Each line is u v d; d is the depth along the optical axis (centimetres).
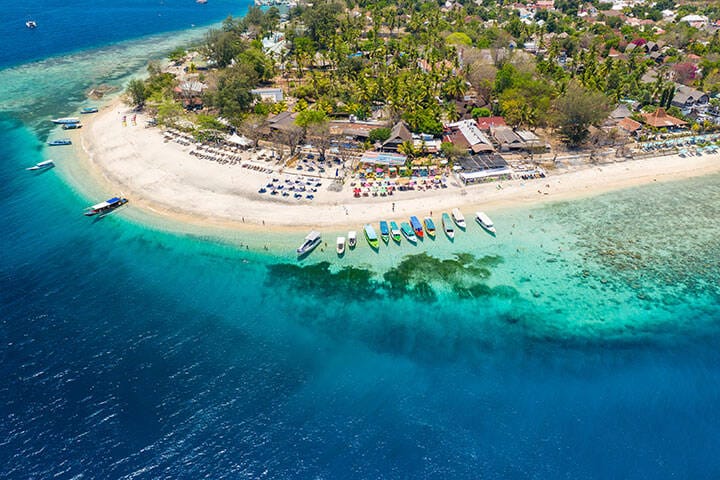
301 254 8738
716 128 13600
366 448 5572
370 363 6656
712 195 10662
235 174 11419
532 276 8244
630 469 5394
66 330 7162
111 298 7819
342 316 7456
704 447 5628
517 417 5941
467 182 10894
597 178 11306
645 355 6800
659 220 9769
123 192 10894
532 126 13638
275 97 16062
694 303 7712
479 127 13700
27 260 8706
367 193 10462
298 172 11400
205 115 14062
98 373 6456
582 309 7581
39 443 5572
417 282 8106
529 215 9900
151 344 6938
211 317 7450
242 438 5666
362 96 14762
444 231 9362
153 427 5766
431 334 7131
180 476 5272
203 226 9625
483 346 6925
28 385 6269
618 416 5972
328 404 6078
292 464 5403
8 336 7019
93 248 9075
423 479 5259
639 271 8369
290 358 6725
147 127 14300
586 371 6556
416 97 13775
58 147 13212
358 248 8894
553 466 5409
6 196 10762
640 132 13450
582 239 9188
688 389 6316
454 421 5881
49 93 17788
